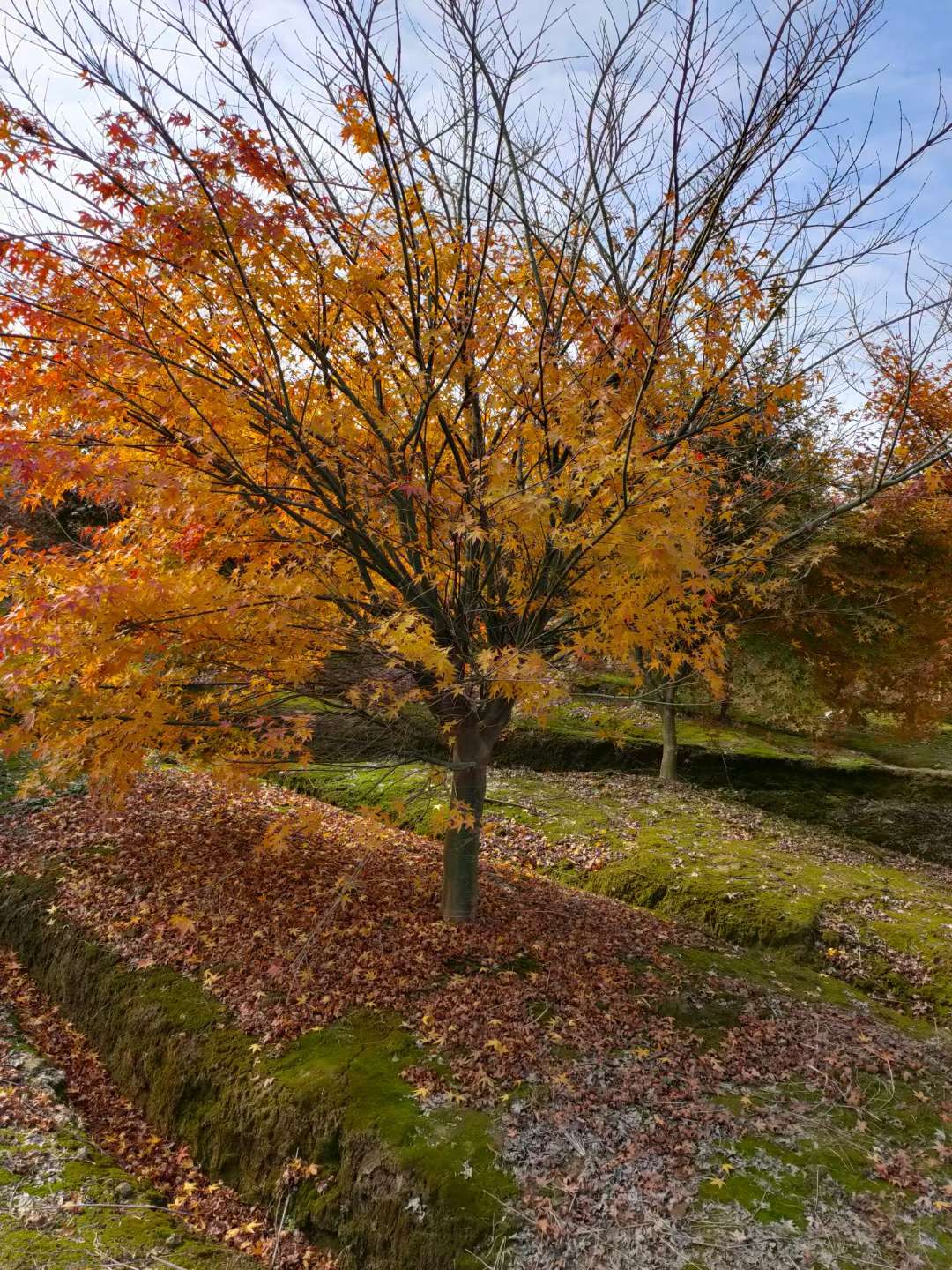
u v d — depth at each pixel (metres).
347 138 4.02
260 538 4.57
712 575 5.66
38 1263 3.41
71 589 3.81
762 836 9.85
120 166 3.77
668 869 8.27
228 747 5.31
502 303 5.06
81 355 4.04
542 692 4.33
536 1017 5.07
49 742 4.41
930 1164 4.17
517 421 4.91
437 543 4.92
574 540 4.25
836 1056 5.08
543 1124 4.20
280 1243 4.07
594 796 10.77
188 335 4.09
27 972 6.31
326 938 5.85
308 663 4.66
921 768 11.89
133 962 5.72
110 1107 5.04
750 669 11.03
